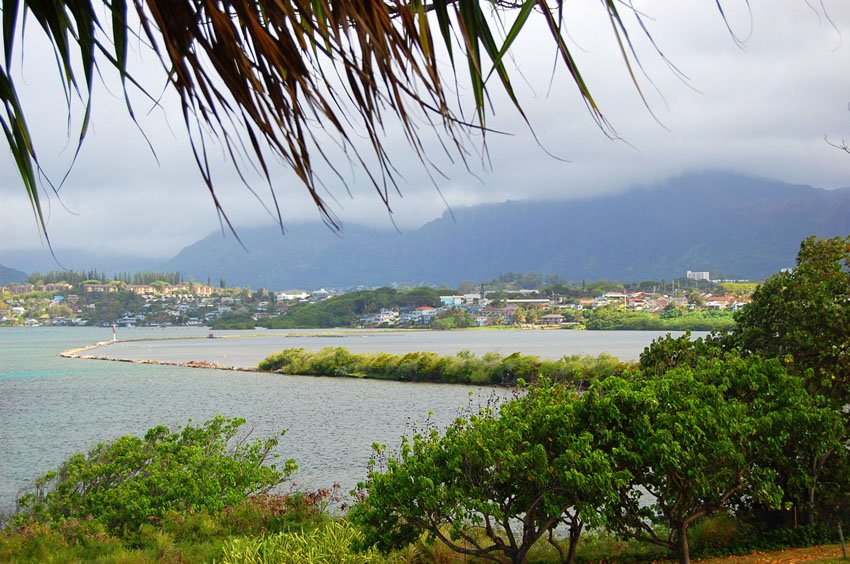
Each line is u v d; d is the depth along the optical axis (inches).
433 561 534.9
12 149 50.9
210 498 628.1
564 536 643.5
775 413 462.3
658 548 575.8
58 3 47.6
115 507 622.2
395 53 44.4
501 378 2487.7
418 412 1838.1
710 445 429.4
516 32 48.1
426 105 45.9
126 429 1748.3
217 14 43.7
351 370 3115.2
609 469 413.7
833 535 585.0
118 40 45.9
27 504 649.0
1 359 4704.7
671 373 493.0
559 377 2149.4
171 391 2691.9
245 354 5157.5
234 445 1354.6
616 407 442.3
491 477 453.1
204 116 45.1
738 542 574.6
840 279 600.7
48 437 1633.9
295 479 1035.3
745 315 657.6
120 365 4131.4
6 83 49.4
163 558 528.1
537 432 459.2
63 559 525.7
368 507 467.2
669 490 466.6
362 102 45.3
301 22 45.7
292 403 2180.1
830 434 475.2
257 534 592.7
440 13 49.8
